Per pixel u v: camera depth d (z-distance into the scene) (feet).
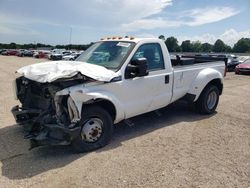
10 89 35.63
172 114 22.76
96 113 15.16
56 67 14.76
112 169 13.21
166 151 15.34
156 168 13.33
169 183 12.00
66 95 13.89
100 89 15.14
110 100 15.47
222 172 13.02
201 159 14.38
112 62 16.78
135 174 12.75
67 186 11.73
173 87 19.79
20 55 205.46
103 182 12.05
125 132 18.40
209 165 13.71
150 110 18.66
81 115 14.53
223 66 24.34
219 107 25.76
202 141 16.89
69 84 14.15
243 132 18.61
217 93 23.29
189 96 21.26
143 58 16.37
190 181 12.18
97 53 18.28
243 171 13.15
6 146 15.87
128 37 18.83
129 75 16.44
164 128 19.24
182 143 16.53
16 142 16.46
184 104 25.38
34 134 14.21
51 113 14.33
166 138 17.34
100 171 13.01
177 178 12.42
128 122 17.80
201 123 20.45
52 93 14.07
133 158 14.40
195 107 22.79
